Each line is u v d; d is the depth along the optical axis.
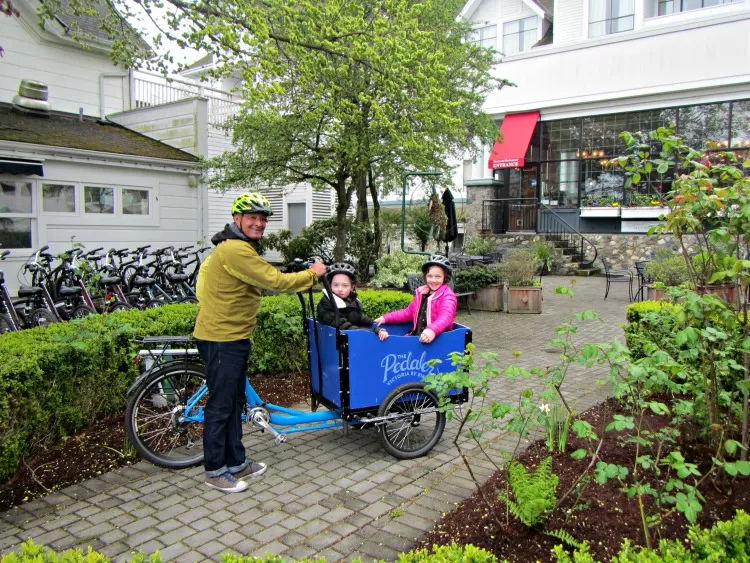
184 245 13.77
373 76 8.59
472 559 2.25
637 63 17.94
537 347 8.22
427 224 14.34
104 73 15.34
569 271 17.42
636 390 3.59
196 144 14.09
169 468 4.14
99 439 4.52
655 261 11.09
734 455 3.66
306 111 9.73
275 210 19.44
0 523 3.42
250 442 4.68
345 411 4.14
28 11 13.43
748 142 16.64
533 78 19.83
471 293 11.36
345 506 3.58
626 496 3.40
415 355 4.32
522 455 4.19
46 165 11.09
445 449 4.50
